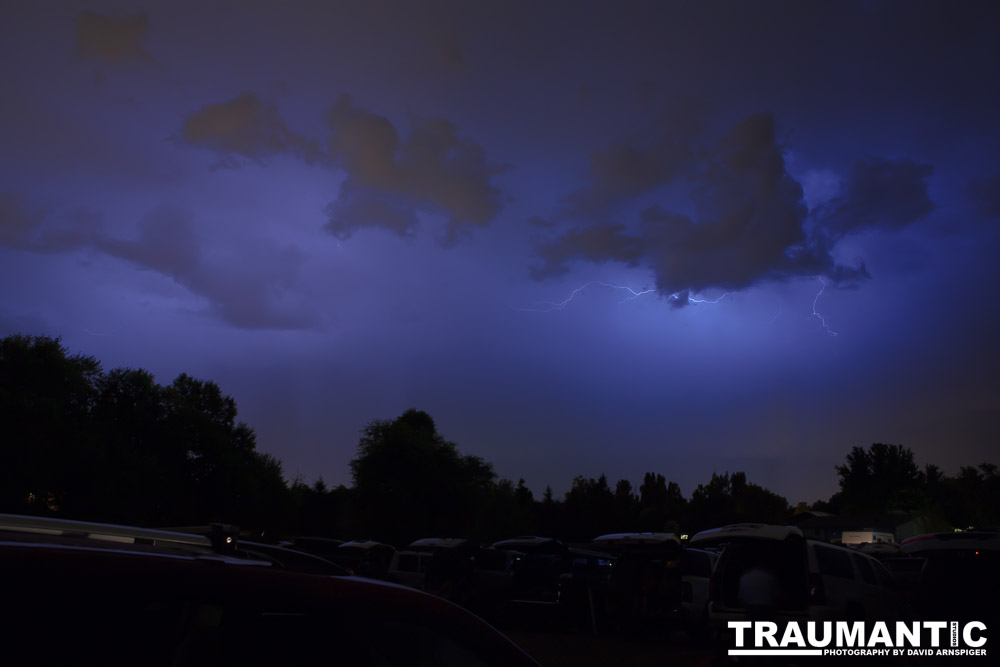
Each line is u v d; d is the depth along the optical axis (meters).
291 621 1.81
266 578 1.81
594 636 13.73
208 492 44.44
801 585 10.08
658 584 12.77
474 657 2.22
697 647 12.42
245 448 56.31
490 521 57.91
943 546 10.77
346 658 1.88
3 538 1.74
